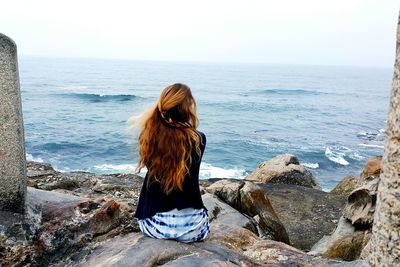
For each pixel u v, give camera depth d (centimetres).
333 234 841
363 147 3778
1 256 354
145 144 357
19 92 372
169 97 355
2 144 364
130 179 935
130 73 16975
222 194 761
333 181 2778
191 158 355
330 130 4719
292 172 1406
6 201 376
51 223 394
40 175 778
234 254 372
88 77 13012
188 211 376
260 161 3161
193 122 368
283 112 6094
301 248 939
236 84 12769
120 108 5559
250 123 4906
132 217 452
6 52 349
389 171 271
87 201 436
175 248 362
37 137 3497
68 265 370
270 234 718
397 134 263
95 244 399
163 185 362
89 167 2752
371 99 9481
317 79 19200
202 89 10156
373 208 793
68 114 4875
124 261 345
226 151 3391
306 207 1150
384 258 275
